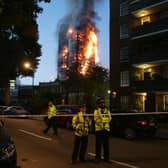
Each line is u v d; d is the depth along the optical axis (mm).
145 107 43312
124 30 51406
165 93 41719
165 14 43812
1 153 9445
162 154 15422
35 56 58906
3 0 19844
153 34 43281
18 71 58531
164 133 24703
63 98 54625
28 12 23031
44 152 15633
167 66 42875
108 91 52500
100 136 13438
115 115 22422
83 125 13273
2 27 25453
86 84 53625
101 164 13008
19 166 12430
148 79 43656
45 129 24859
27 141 19281
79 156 13484
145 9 44781
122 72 51281
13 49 55281
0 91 74312
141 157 14602
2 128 10969
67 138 20969
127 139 21391
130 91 48812
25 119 38875
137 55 45062
